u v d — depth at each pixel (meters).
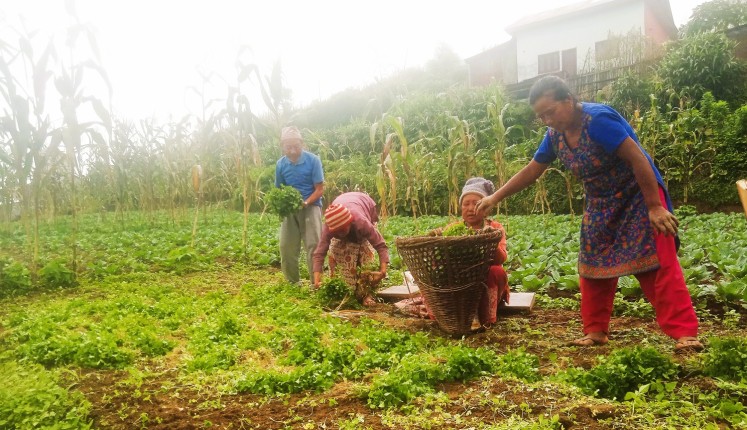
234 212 19.02
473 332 5.02
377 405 3.25
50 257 9.73
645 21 25.36
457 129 9.09
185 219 15.74
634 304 5.50
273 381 3.58
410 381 3.41
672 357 3.81
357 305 6.14
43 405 3.15
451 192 8.92
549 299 6.14
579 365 3.87
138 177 14.74
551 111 3.97
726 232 9.80
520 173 4.62
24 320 5.21
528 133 19.84
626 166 3.99
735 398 3.06
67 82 7.07
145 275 8.04
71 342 4.20
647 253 3.94
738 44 20.02
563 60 27.23
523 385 3.40
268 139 26.62
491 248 4.75
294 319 5.43
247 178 9.99
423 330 5.11
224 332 4.91
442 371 3.64
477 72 31.19
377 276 6.30
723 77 17.67
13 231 13.70
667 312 3.93
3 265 7.15
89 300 6.51
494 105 10.45
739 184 2.77
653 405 3.01
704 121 15.09
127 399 3.46
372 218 6.82
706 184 14.90
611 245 4.14
